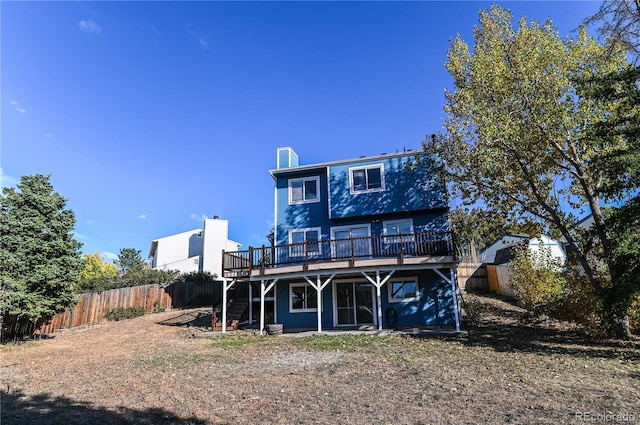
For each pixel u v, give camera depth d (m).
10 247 18.27
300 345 13.14
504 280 24.70
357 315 17.67
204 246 41.28
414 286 17.27
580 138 12.45
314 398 6.77
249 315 19.75
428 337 13.72
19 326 18.70
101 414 6.27
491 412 5.67
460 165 15.27
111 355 12.86
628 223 10.03
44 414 6.37
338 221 18.83
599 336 12.60
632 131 10.45
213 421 5.71
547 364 9.02
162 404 6.73
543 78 13.11
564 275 14.34
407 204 17.89
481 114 13.52
